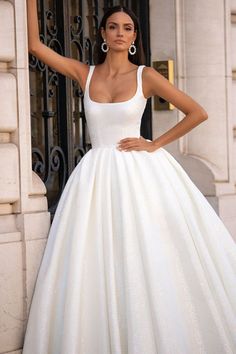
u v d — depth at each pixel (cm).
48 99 657
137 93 559
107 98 562
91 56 700
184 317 536
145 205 542
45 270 544
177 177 568
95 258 535
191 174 726
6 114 554
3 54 555
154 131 733
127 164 550
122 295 530
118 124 557
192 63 728
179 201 558
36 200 570
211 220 566
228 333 545
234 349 543
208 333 540
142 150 559
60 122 670
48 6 659
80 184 547
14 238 552
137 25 573
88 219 539
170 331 524
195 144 732
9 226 556
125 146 554
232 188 735
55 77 666
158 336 521
